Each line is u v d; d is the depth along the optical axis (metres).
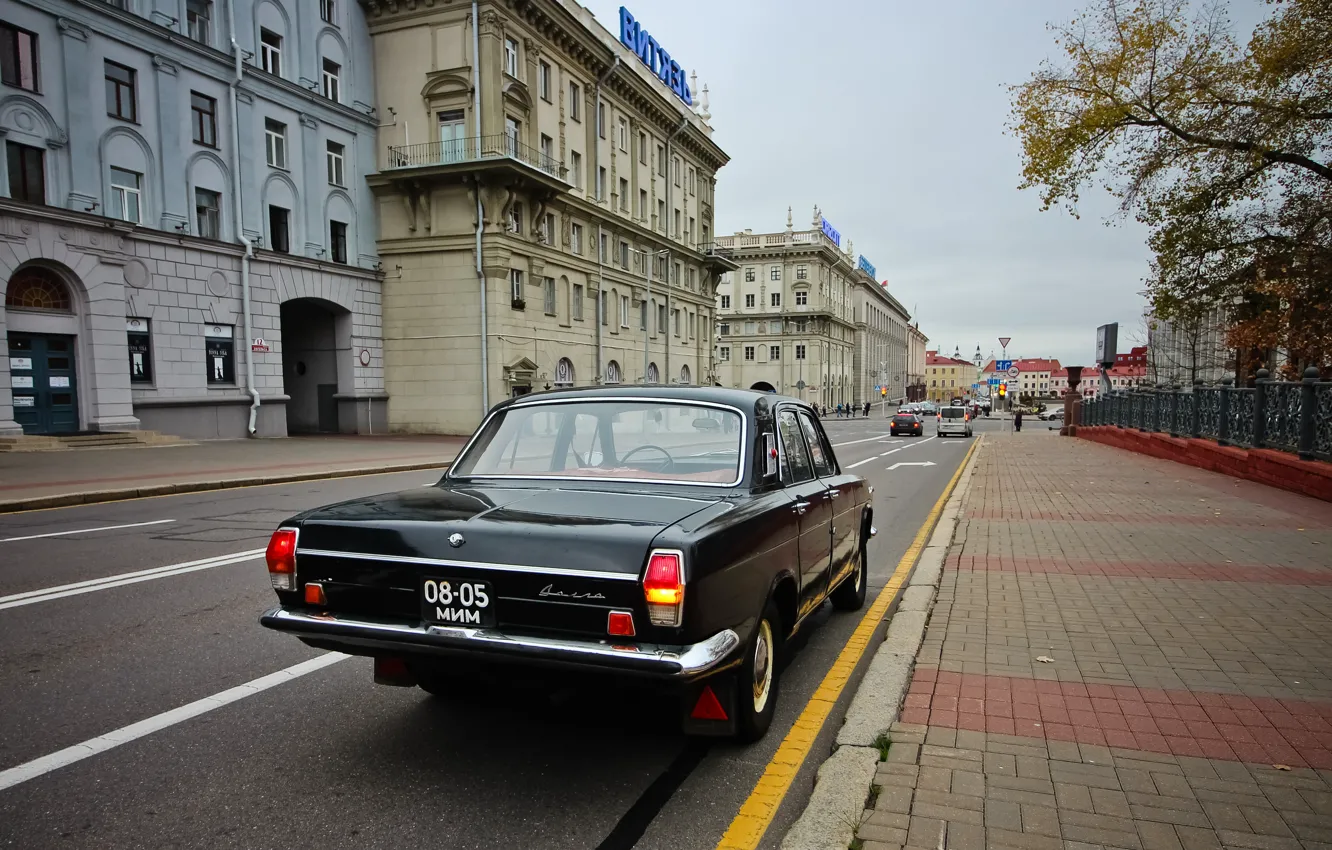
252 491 14.05
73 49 21.39
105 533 9.39
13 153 20.22
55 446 20.19
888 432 50.16
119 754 3.46
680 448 3.92
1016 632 5.02
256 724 3.80
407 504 3.49
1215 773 3.11
